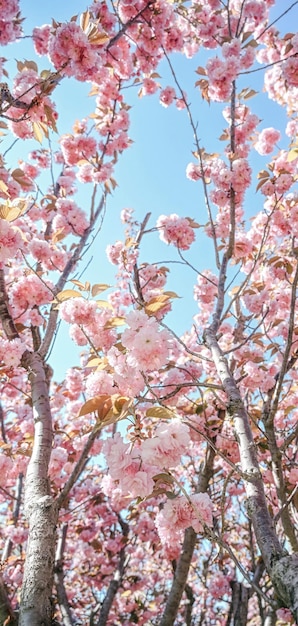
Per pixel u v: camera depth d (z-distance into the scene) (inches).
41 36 155.7
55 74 119.1
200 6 195.3
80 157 202.8
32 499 93.4
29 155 240.8
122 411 75.7
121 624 289.0
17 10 129.0
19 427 213.6
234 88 162.7
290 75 158.9
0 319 128.5
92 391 84.4
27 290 141.0
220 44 197.5
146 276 185.8
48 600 80.7
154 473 79.0
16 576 230.2
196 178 184.2
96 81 146.9
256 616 365.1
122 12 161.8
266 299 175.9
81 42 120.6
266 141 192.2
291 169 157.9
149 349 77.8
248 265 208.4
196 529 82.0
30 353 125.6
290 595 49.5
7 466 133.6
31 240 163.6
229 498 239.5
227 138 177.0
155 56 183.5
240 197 162.6
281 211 166.1
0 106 116.6
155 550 249.8
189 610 202.2
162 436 75.6
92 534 268.4
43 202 208.4
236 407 79.3
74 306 97.1
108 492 135.4
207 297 218.8
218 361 92.7
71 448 218.2
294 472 142.7
